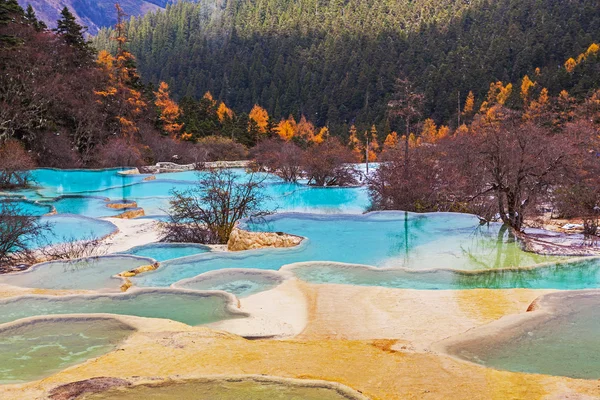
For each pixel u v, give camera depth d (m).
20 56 31.80
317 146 34.28
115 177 31.95
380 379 4.76
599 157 17.77
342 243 13.06
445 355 5.41
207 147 47.19
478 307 7.59
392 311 7.43
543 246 12.51
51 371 5.27
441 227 14.77
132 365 5.09
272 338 6.45
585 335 6.21
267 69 104.81
